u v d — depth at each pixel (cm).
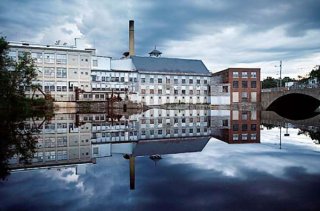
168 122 3303
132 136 2033
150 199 662
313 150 1359
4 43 3953
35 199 670
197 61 9181
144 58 8481
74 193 712
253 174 894
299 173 902
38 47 6500
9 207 616
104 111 5991
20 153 1321
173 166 1016
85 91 6806
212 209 598
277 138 1850
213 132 2258
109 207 610
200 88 8650
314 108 6956
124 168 998
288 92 6078
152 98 8062
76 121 3225
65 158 1215
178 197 676
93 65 7319
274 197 675
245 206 617
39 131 2191
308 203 633
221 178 845
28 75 4841
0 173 946
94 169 994
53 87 6675
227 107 7588
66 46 6988
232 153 1291
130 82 7694
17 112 4069
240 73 7794
